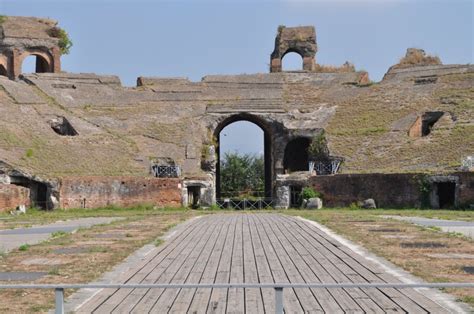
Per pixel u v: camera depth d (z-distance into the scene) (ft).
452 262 64.18
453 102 221.66
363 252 72.95
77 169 188.85
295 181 194.80
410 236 88.38
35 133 205.98
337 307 45.70
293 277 57.31
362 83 262.06
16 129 202.39
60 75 261.44
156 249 77.41
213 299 48.67
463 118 207.41
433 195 171.32
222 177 339.98
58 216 150.61
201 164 221.05
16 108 220.64
